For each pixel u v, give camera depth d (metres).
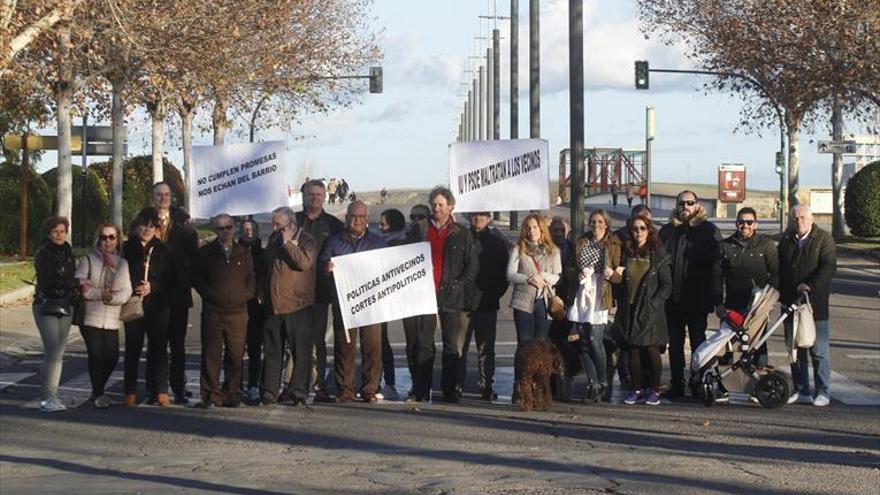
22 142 33.91
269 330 14.02
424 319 14.23
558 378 14.34
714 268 14.20
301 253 13.69
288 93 46.66
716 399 14.09
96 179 43.53
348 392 14.33
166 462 10.92
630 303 13.91
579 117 18.20
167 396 14.32
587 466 10.48
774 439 11.83
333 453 11.23
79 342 21.38
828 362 14.00
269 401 14.03
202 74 34.25
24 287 28.19
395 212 15.20
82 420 13.29
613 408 13.83
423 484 9.78
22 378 16.89
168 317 14.23
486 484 9.73
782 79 43.06
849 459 10.80
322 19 46.28
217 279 13.89
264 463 10.80
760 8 41.94
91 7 26.84
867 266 39.81
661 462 10.65
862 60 38.47
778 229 57.78
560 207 84.81
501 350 18.97
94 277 13.92
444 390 14.29
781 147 52.91
